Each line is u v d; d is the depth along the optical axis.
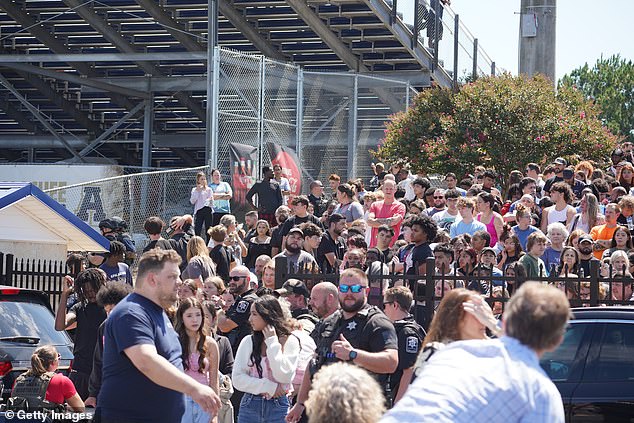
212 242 18.55
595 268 12.11
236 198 25.47
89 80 34.12
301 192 27.83
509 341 5.36
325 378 5.46
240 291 13.04
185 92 37.00
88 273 11.70
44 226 15.80
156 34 34.25
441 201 19.16
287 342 10.20
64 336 12.08
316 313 10.80
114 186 22.92
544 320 5.28
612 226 16.73
